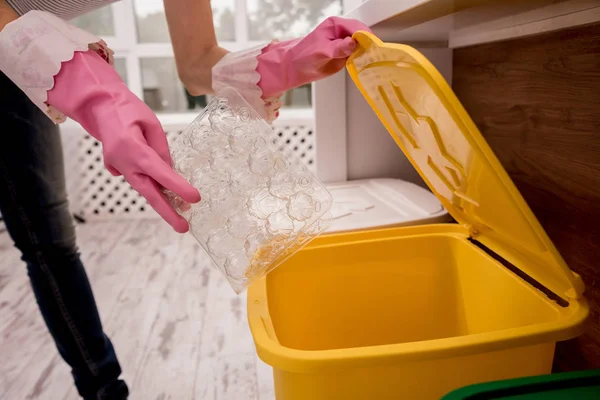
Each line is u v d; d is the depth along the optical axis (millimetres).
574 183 767
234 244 568
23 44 511
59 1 649
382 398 516
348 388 507
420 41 1205
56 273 910
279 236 576
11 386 1174
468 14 740
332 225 942
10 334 1419
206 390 1103
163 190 506
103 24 2738
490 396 481
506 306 709
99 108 495
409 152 801
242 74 686
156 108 2875
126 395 1016
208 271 1802
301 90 2820
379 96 727
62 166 919
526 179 911
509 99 954
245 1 2684
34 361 1277
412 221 956
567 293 579
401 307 852
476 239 807
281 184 577
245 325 1389
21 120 815
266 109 729
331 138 1324
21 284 1771
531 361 544
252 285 647
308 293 808
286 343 800
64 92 509
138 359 1236
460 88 1184
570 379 493
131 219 2531
